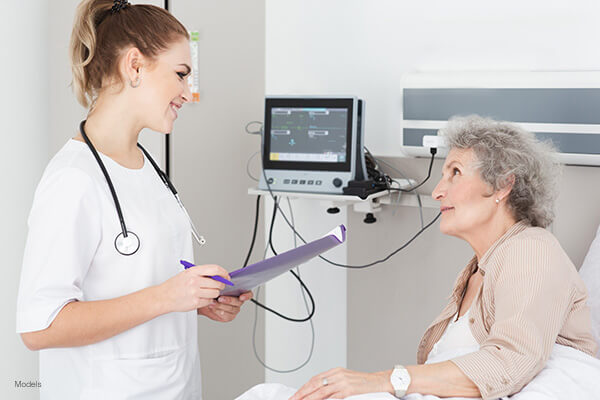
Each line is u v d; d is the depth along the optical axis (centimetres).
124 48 125
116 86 128
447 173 138
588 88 171
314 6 224
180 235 139
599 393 115
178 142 206
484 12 194
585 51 181
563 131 176
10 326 223
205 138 216
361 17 215
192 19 206
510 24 191
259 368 254
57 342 115
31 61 221
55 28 221
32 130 223
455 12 199
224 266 231
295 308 245
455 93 190
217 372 232
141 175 135
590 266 168
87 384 126
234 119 228
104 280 126
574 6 181
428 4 203
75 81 129
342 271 230
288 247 244
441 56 203
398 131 212
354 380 120
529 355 114
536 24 187
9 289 222
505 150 130
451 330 139
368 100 217
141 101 129
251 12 230
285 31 232
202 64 211
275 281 249
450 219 138
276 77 237
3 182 218
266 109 208
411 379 118
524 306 117
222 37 218
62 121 224
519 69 191
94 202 121
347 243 224
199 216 217
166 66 128
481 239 136
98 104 130
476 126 136
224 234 229
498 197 132
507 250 126
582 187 179
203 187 217
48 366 131
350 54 219
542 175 132
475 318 131
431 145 190
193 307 120
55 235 116
